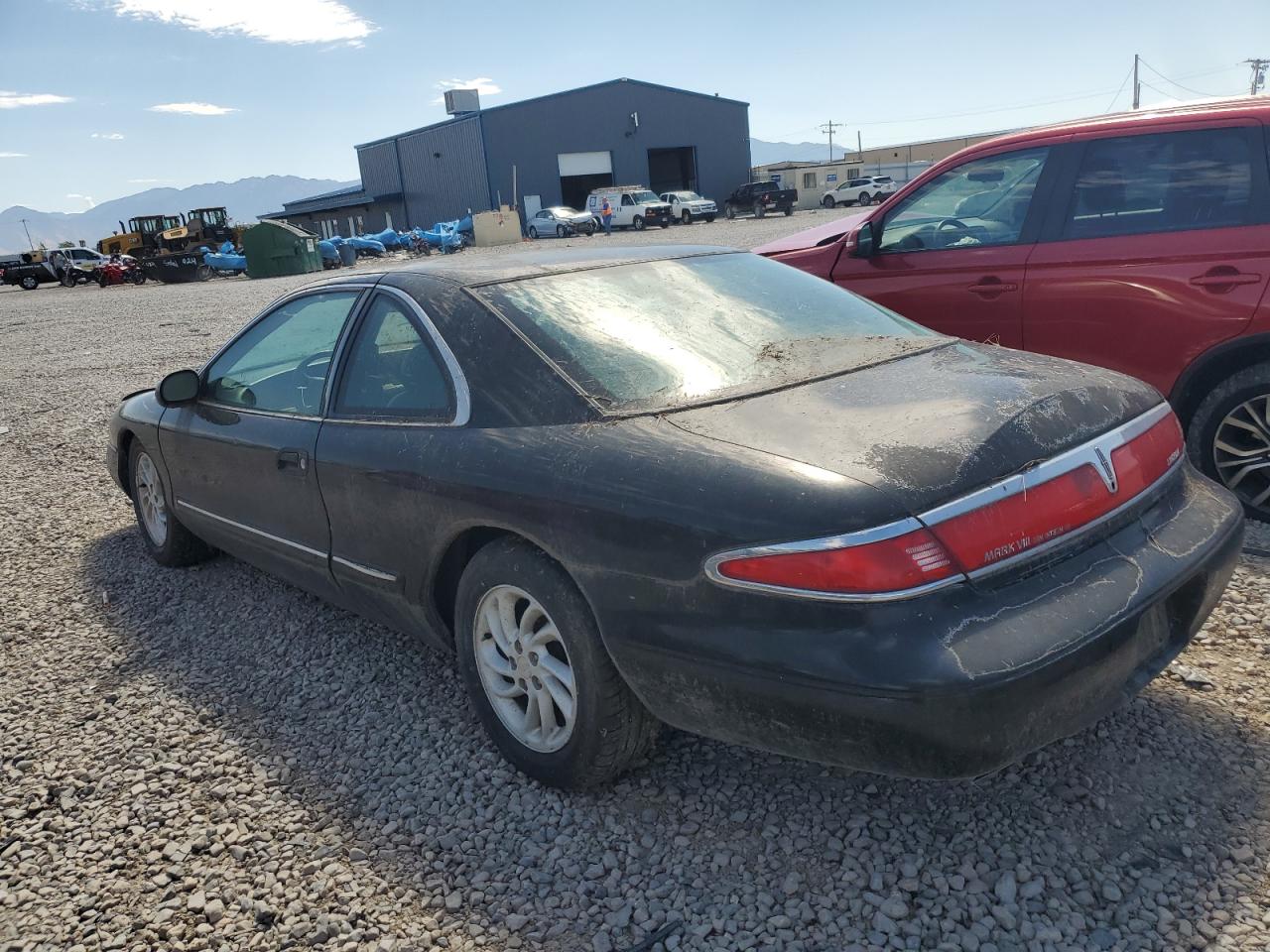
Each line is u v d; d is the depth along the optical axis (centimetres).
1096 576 241
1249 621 358
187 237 4184
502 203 5284
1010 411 251
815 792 283
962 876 245
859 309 362
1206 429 445
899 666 211
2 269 4403
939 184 526
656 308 326
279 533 390
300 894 260
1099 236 467
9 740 352
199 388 436
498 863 266
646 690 254
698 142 5803
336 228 6681
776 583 223
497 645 302
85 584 503
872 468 229
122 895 265
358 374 348
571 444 270
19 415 1006
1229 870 238
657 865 259
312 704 361
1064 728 230
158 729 352
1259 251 420
